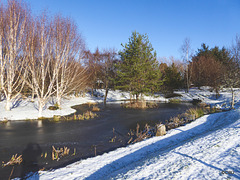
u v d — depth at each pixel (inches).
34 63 593.9
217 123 482.9
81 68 1161.4
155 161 203.0
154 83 952.9
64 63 761.0
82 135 408.8
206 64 1632.6
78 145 336.5
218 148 221.9
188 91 1619.1
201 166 173.0
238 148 212.7
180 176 155.1
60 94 821.2
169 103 1243.2
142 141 342.0
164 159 205.9
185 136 368.8
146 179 155.5
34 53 583.5
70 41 693.9
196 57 1961.1
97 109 853.8
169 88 1615.4
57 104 805.9
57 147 324.2
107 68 1312.7
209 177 148.3
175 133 397.7
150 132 433.1
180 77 1785.2
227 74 779.4
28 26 587.5
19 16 612.4
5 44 633.6
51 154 288.4
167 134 387.5
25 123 529.0
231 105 818.8
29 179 201.5
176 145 288.4
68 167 229.1
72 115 700.0
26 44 572.1
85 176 199.0
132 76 951.6
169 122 559.2
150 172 171.2
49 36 617.0
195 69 1809.8
